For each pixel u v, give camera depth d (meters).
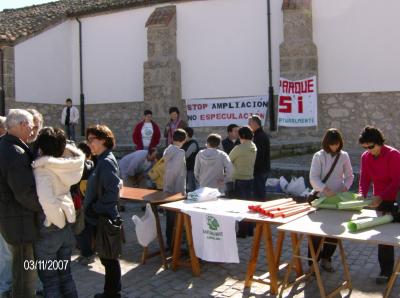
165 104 14.48
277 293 4.55
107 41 16.02
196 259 5.12
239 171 6.49
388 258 4.67
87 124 16.55
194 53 14.52
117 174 4.21
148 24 14.47
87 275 5.21
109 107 16.09
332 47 12.65
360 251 5.89
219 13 14.06
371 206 4.64
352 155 11.25
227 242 4.59
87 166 5.48
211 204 5.19
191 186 7.47
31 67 15.43
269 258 4.52
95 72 16.33
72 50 16.77
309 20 12.70
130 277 5.13
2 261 4.38
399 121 12.01
